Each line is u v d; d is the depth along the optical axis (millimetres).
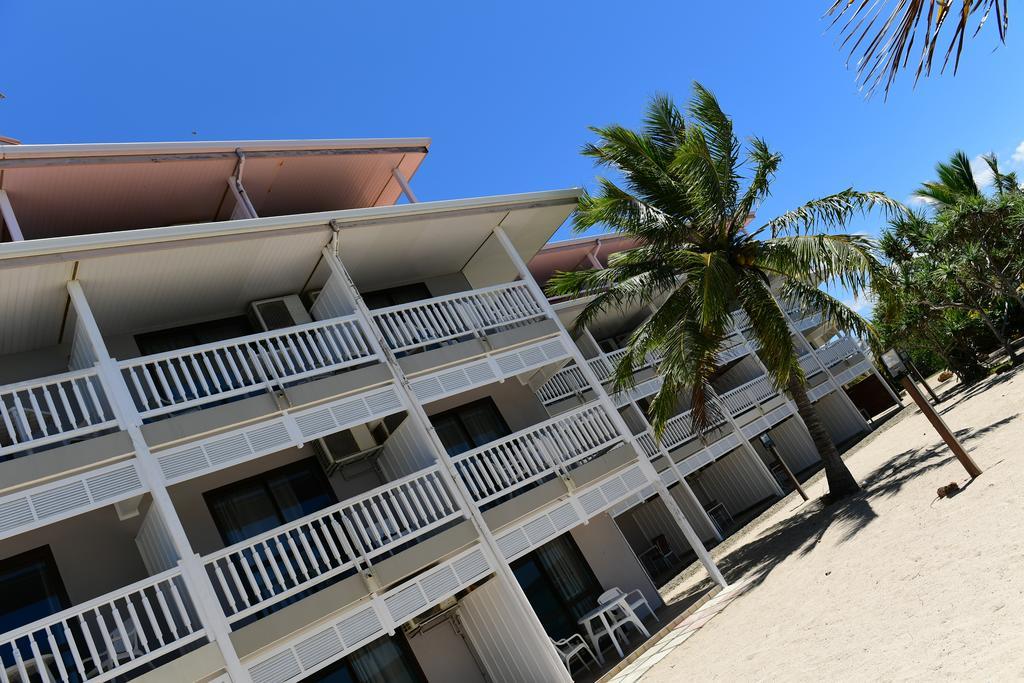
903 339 31078
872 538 12469
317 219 13406
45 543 11031
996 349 35469
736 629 11383
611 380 22766
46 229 14367
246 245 12742
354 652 12867
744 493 27328
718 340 17719
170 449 10656
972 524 10289
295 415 12031
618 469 15000
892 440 24484
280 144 15492
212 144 14625
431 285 17875
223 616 9703
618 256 19625
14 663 10109
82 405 10227
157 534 10719
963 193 30000
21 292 10922
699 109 19250
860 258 17141
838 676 7379
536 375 17219
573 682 13117
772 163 18766
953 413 22891
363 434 14281
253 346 14469
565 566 16141
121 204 14648
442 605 13633
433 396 13719
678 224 18656
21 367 12336
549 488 13969
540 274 25672
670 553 23609
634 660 12977
